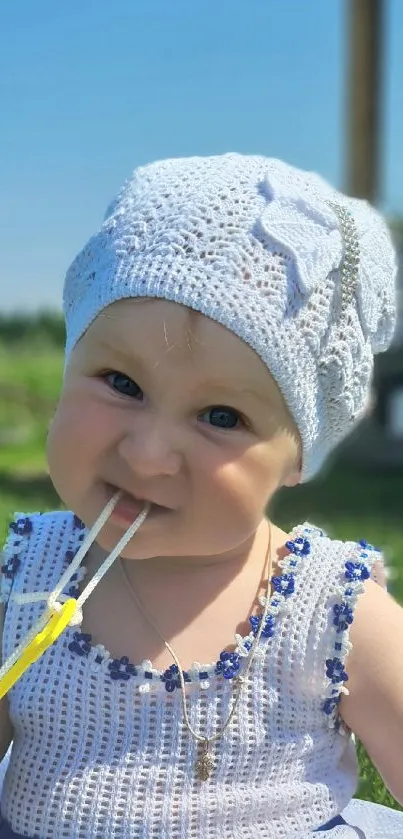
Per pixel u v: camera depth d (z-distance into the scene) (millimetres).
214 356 509
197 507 516
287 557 575
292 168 583
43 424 2574
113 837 538
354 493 1957
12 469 2047
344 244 551
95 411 523
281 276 527
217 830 541
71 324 563
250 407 520
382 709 552
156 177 562
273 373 521
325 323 542
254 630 553
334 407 570
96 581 520
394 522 1647
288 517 1672
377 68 2498
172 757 542
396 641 553
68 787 545
